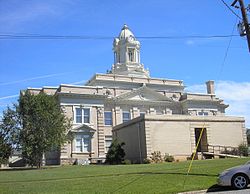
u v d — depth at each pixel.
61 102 54.72
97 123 56.44
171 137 43.12
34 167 42.97
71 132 52.94
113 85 64.94
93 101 56.88
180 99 68.94
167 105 65.88
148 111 63.97
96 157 54.56
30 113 41.28
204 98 67.94
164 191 15.55
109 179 20.78
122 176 22.16
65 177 24.12
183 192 15.62
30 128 40.34
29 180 23.39
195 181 18.22
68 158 52.50
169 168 25.89
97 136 55.84
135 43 80.00
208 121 45.62
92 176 23.64
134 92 63.34
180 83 70.75
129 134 46.56
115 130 51.38
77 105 55.66
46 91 59.72
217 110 68.06
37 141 39.91
